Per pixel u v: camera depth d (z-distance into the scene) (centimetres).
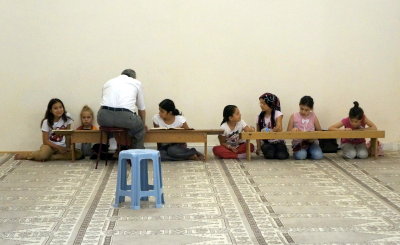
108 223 367
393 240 333
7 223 367
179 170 543
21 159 600
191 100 645
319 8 641
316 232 348
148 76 639
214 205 412
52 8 623
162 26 633
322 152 614
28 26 624
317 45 645
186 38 636
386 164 571
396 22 646
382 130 646
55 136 607
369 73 652
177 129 580
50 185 479
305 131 594
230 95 647
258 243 328
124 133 565
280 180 497
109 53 633
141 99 572
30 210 399
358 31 646
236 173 528
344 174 523
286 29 641
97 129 621
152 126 645
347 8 643
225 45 639
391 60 652
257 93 648
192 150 596
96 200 427
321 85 650
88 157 614
